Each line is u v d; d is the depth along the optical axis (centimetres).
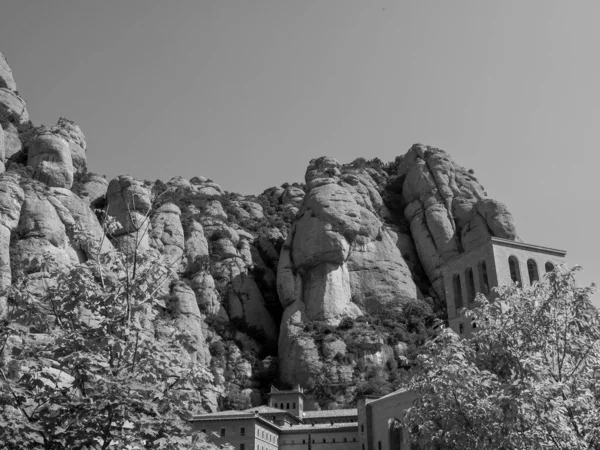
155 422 1895
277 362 14562
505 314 3036
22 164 14112
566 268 2995
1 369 1952
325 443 10631
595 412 2508
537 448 2489
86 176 16388
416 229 17625
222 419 9575
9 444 1797
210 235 17400
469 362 2961
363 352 13688
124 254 2433
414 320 15038
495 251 8612
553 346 2938
